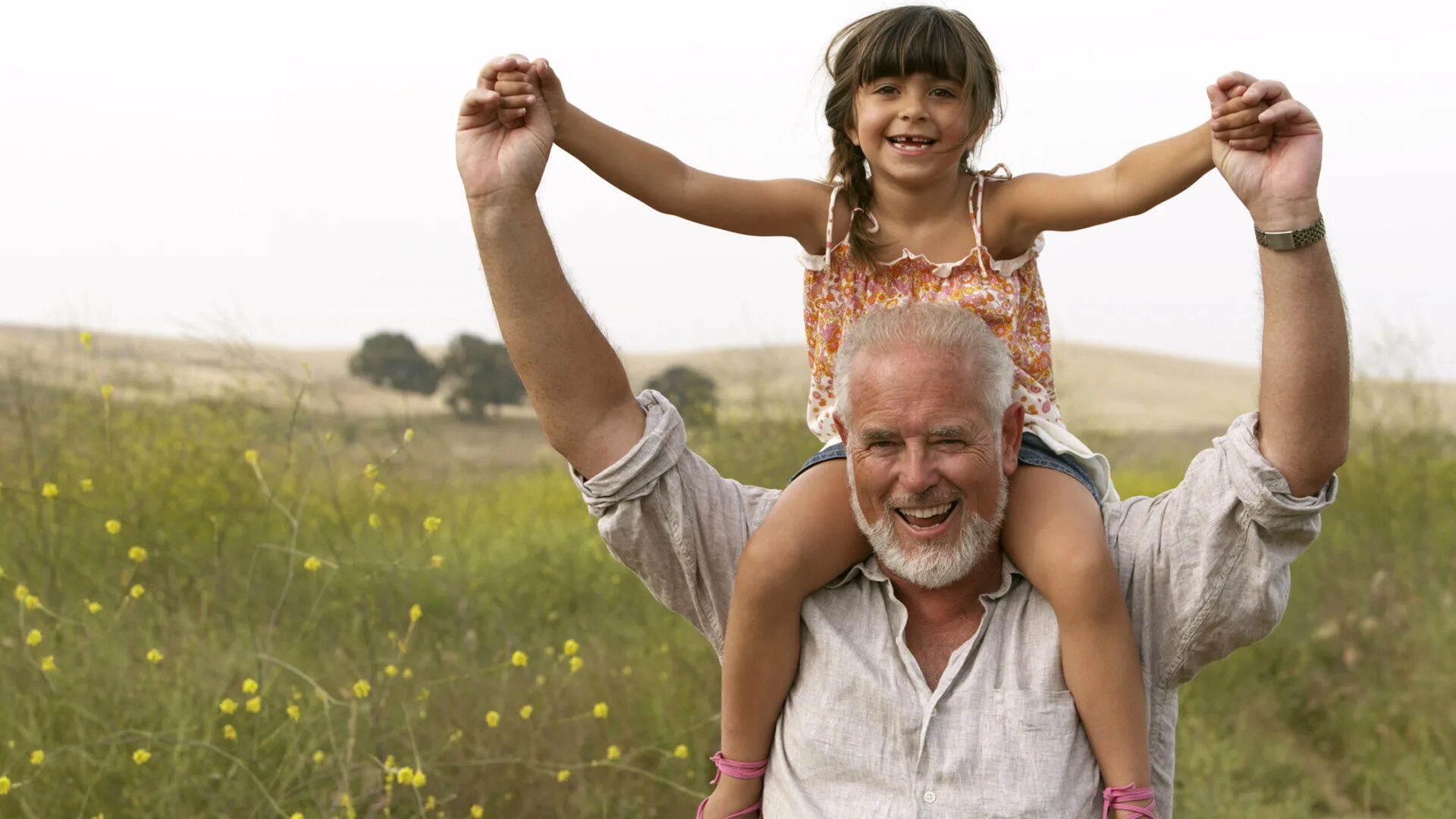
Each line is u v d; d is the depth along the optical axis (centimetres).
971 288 306
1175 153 280
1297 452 249
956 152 308
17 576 616
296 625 636
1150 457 1622
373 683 506
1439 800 634
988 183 316
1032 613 275
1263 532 259
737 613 278
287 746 503
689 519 286
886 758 269
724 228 314
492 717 495
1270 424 251
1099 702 264
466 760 539
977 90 306
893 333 263
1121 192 290
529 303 267
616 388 278
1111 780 265
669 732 600
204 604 585
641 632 732
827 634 277
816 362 325
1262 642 809
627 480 276
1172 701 284
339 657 582
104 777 473
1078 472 290
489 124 266
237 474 790
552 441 280
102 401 812
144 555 541
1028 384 304
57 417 788
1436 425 1053
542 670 624
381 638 601
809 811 272
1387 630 793
